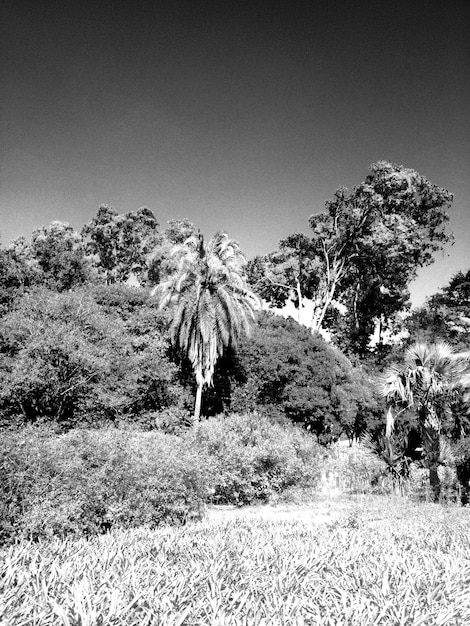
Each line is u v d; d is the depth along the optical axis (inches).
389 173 1553.9
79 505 261.9
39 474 257.8
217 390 1043.3
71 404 799.1
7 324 813.2
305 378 1055.6
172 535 217.5
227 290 975.0
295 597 118.6
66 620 98.7
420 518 350.6
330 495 550.3
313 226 1708.9
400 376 569.3
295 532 244.5
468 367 542.0
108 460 303.1
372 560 165.6
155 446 369.7
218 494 472.7
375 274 1707.7
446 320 1381.6
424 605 119.1
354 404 1066.1
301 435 701.3
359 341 1722.4
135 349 948.0
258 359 1051.3
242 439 550.9
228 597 118.6
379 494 559.2
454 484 508.1
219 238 1002.1
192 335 940.0
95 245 1753.2
